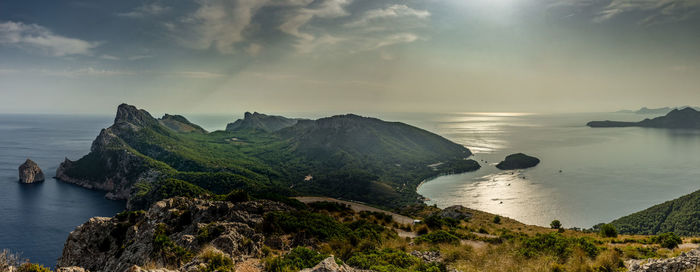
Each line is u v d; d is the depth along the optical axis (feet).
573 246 86.79
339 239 120.88
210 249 73.36
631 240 113.50
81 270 56.85
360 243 114.01
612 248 88.17
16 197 625.82
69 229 458.91
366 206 470.80
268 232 119.96
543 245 91.25
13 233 435.94
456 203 609.01
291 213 144.66
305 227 128.67
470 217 304.09
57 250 388.57
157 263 78.07
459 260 89.61
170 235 114.11
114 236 137.69
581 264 73.92
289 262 70.08
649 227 404.36
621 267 68.80
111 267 110.63
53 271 53.72
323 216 153.28
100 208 586.45
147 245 99.81
